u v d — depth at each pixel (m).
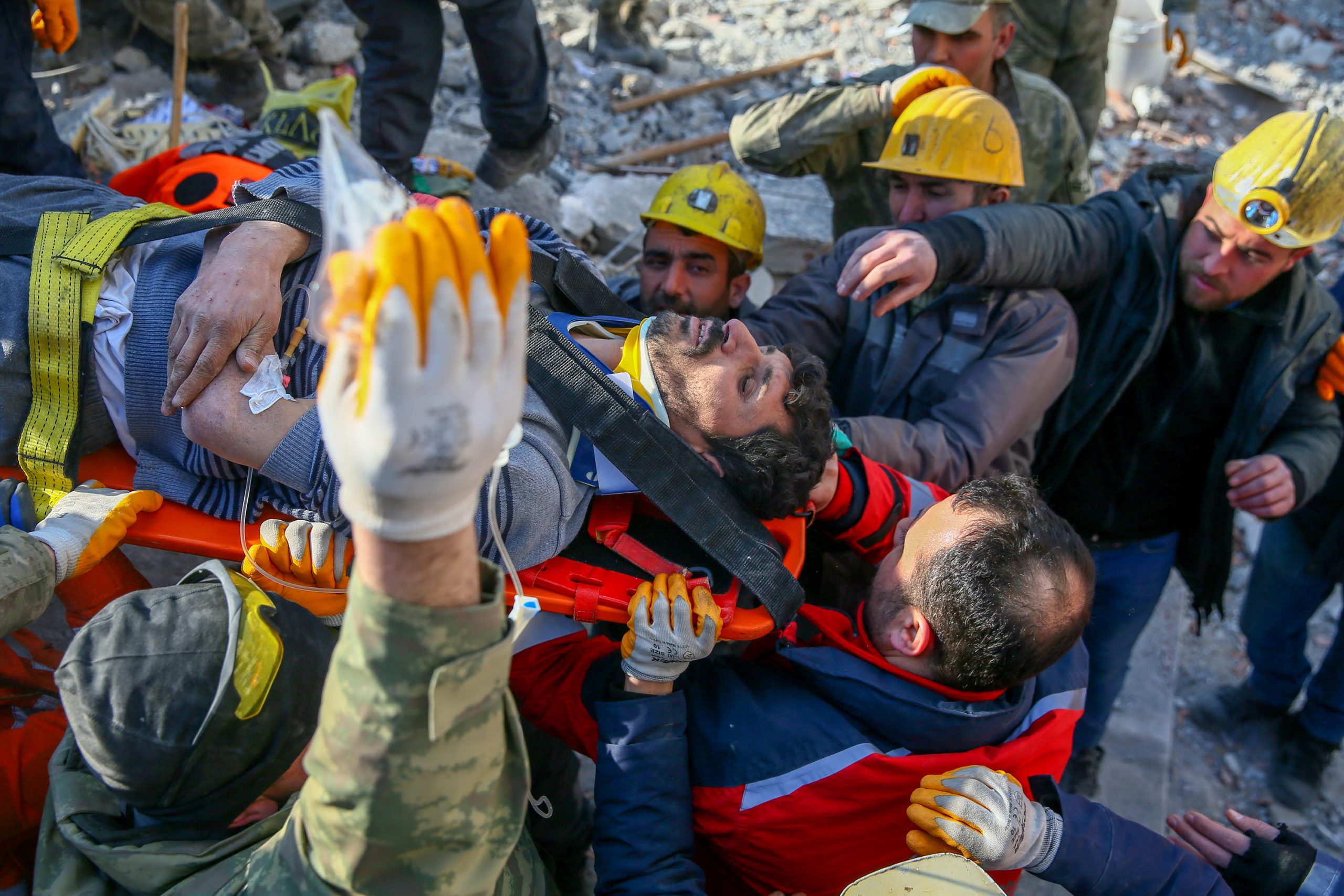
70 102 3.26
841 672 1.40
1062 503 2.42
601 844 1.30
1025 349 1.99
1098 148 4.93
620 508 1.48
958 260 1.88
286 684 1.02
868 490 1.66
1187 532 2.40
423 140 2.89
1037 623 1.31
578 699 1.45
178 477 1.44
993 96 2.75
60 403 1.41
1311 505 2.53
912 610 1.39
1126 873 1.29
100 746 0.95
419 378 0.61
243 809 1.05
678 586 1.33
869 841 1.36
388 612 0.71
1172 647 3.15
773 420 1.47
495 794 0.84
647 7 4.99
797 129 2.58
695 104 4.50
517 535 1.36
